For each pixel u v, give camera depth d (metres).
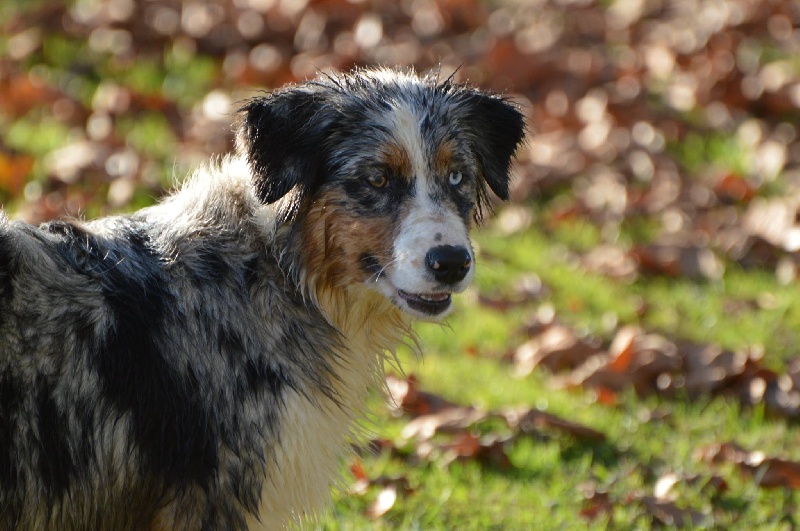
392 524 8.44
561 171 14.77
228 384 6.36
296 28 17.56
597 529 8.36
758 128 15.55
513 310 12.14
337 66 16.39
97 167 13.42
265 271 6.77
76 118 14.74
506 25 18.45
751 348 11.10
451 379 10.66
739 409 10.38
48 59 16.39
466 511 8.64
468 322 11.77
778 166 14.67
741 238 13.36
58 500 6.05
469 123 7.47
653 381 10.78
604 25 18.67
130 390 6.12
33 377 5.92
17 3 17.73
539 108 16.17
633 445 9.71
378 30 17.23
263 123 6.87
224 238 6.73
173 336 6.31
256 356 6.48
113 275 6.31
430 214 6.80
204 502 6.29
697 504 8.80
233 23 17.61
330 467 6.96
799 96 16.12
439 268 6.62
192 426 6.24
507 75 16.77
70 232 6.50
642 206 14.13
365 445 8.02
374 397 7.85
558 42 17.94
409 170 6.91
